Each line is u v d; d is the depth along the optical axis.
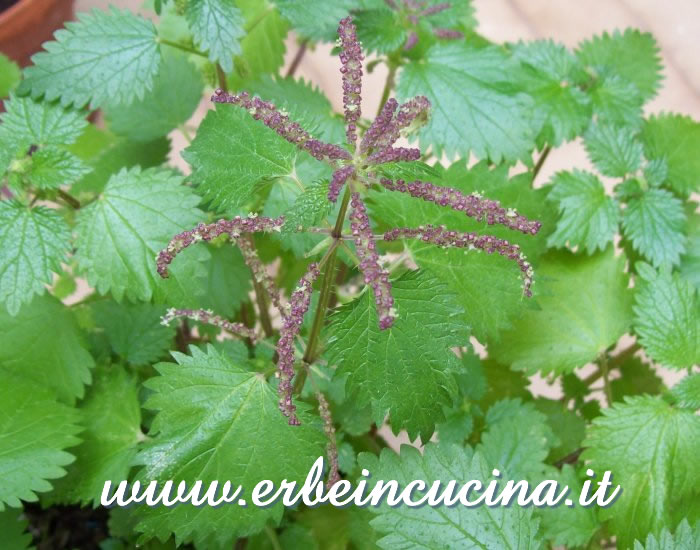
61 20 0.61
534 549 0.32
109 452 0.38
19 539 0.40
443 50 0.42
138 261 0.36
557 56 0.47
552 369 0.43
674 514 0.37
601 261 0.43
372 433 0.46
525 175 0.39
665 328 0.40
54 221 0.36
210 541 0.38
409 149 0.27
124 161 0.46
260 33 0.46
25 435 0.35
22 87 0.38
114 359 0.42
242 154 0.33
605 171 0.44
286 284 0.46
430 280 0.31
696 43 0.69
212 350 0.33
